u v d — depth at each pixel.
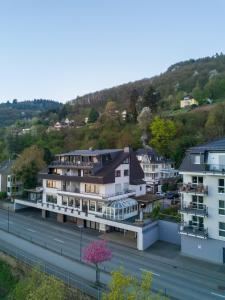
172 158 99.12
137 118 127.75
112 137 114.56
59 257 42.22
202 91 156.25
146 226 46.69
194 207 42.59
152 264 40.59
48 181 64.06
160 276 36.94
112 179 55.03
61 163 62.38
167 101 157.88
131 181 60.62
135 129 118.06
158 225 49.75
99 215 53.38
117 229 55.38
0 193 81.69
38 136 127.31
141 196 61.22
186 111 133.75
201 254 41.91
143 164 88.75
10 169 83.56
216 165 40.34
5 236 52.09
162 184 84.38
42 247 46.44
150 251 45.25
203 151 41.59
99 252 34.34
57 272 35.50
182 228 43.28
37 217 65.88
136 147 106.25
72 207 58.78
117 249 46.19
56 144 115.94
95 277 35.94
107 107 147.50
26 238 51.03
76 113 178.00
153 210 53.16
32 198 71.94
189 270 38.69
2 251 43.53
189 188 42.59
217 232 40.47
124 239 50.53
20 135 130.75
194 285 34.78
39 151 94.38
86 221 58.00
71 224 60.12
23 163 80.31
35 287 28.16
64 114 179.62
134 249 46.12
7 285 37.00
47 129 138.88
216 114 111.12
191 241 42.84
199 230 41.88
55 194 62.31
